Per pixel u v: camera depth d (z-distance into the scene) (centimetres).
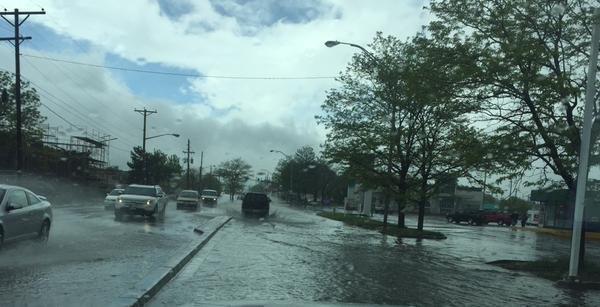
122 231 1806
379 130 2930
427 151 2864
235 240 1753
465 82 1536
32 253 1164
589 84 1202
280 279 1035
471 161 1583
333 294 913
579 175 1230
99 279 895
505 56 1456
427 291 1010
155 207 2516
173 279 966
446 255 1769
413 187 2980
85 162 5522
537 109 1491
